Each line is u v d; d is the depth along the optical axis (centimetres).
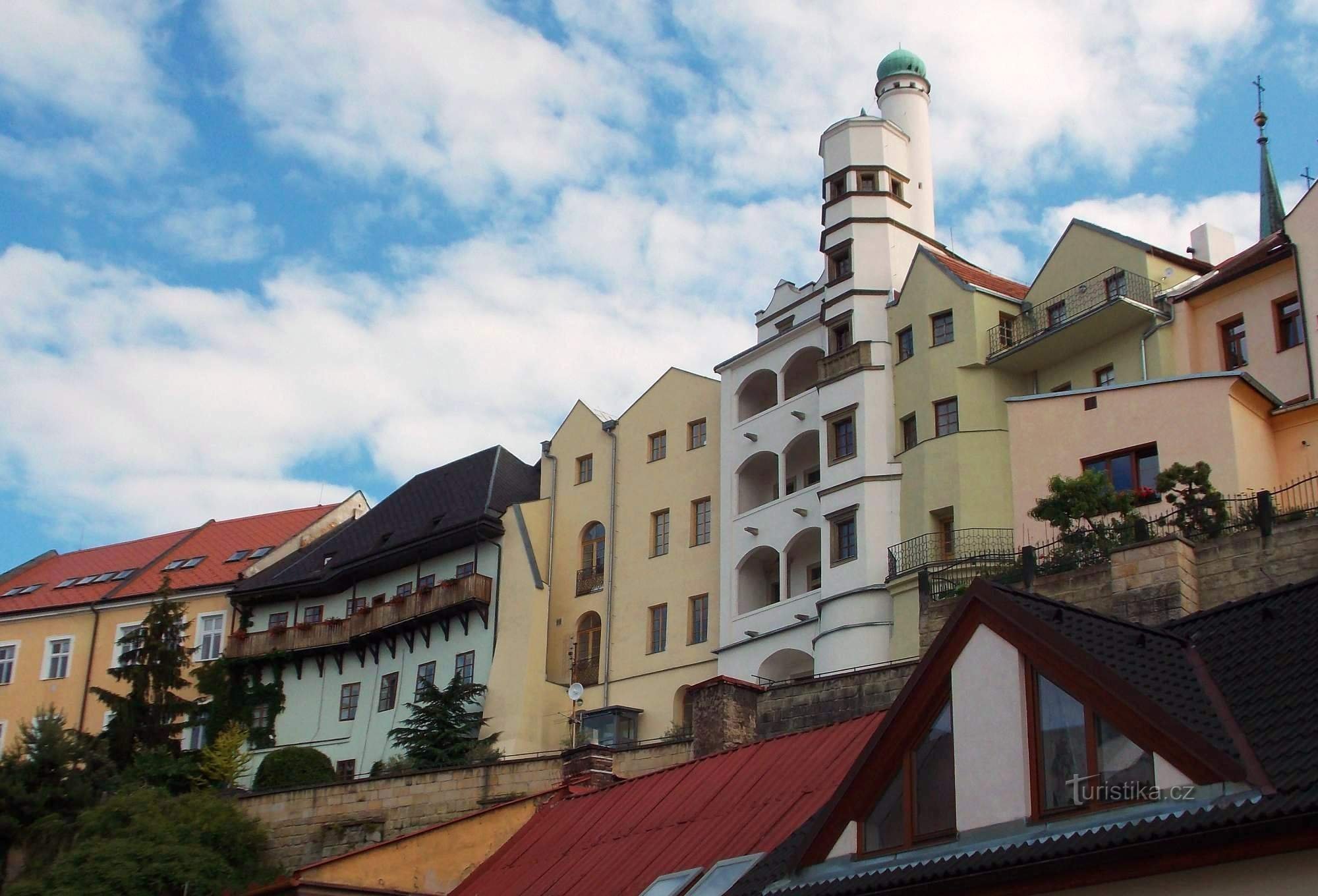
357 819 4384
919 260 5328
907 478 5072
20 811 4788
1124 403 4097
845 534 5188
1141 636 1730
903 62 6456
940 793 1697
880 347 5375
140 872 4025
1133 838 1416
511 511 6388
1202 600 2941
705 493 5988
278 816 4509
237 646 6844
